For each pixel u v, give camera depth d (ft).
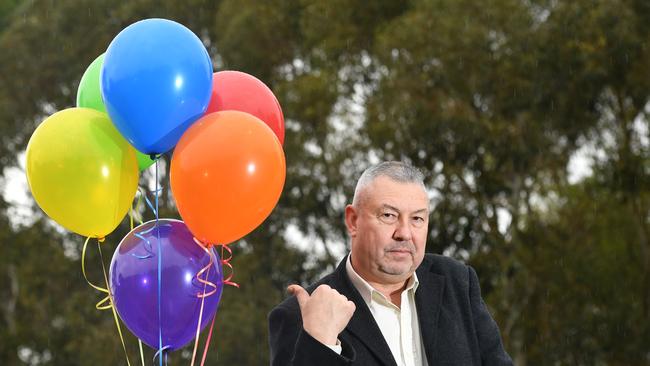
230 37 69.92
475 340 12.31
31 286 73.36
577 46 58.13
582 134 62.54
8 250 73.87
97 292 71.82
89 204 12.66
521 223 63.98
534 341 62.44
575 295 62.54
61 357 73.36
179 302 12.74
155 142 12.55
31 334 73.51
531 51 58.65
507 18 59.11
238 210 12.32
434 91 60.49
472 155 61.72
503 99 59.88
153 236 12.91
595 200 62.90
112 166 12.66
